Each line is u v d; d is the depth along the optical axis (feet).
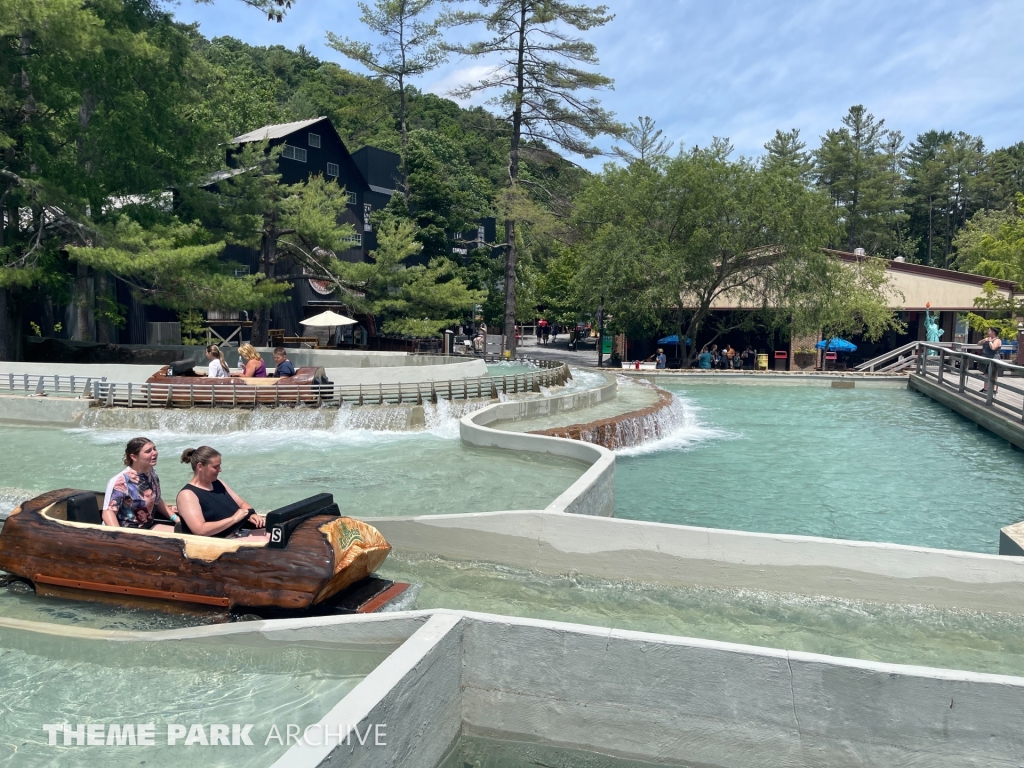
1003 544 24.26
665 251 107.55
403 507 30.50
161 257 66.08
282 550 17.12
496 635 14.44
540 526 23.61
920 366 91.40
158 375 53.42
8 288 78.48
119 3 70.85
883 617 20.33
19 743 12.66
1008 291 115.85
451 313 119.24
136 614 17.95
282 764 9.65
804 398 82.69
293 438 47.55
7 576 19.58
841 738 12.78
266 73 273.54
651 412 55.83
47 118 79.87
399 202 136.15
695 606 20.99
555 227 119.55
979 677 12.25
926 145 321.93
